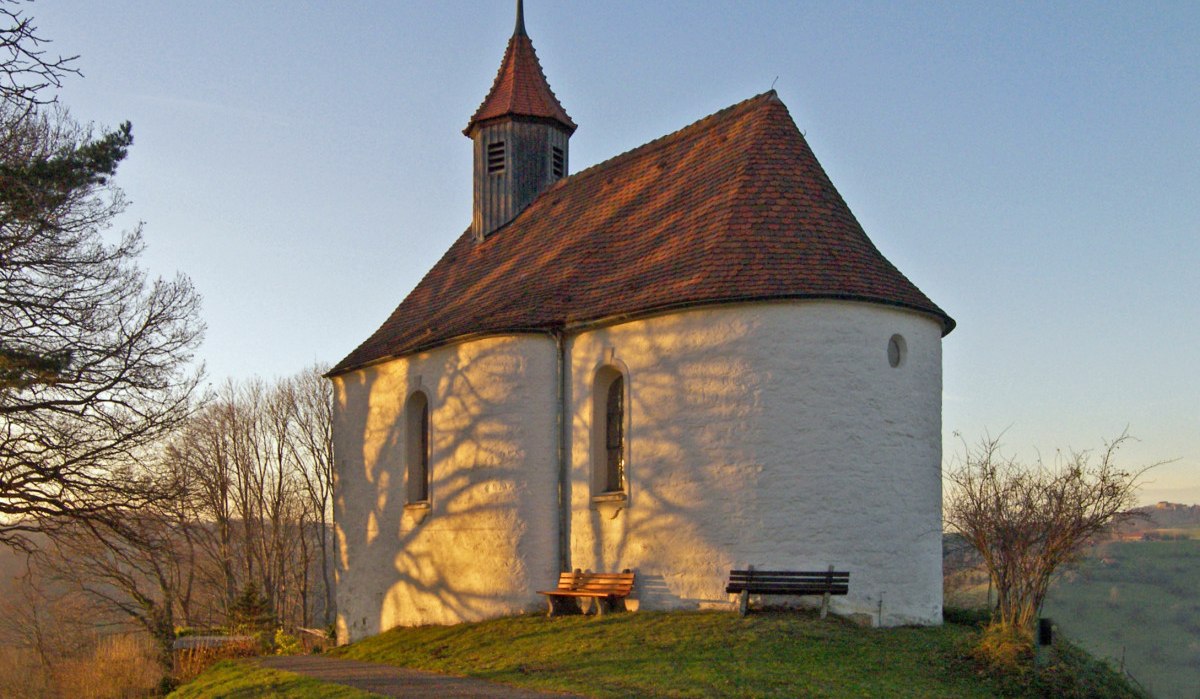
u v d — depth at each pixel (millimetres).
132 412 23531
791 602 19250
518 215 29250
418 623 24672
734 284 19688
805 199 20938
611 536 21078
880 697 14445
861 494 19516
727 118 24031
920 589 20141
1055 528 18016
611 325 21453
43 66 13695
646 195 24359
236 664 22500
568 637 18875
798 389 19469
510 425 22688
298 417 59531
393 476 26141
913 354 20703
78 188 21500
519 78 30172
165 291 25906
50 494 22922
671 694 14297
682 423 20172
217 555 53500
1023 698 15391
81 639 42219
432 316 27078
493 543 22656
